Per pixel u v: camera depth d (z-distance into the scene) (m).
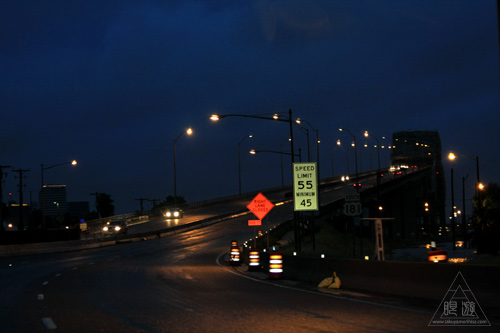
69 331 10.74
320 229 73.56
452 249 75.69
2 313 13.31
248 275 26.58
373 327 10.99
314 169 32.47
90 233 87.44
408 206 136.75
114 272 28.59
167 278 24.53
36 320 12.16
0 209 65.94
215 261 39.19
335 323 11.52
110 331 10.72
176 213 100.31
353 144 76.94
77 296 17.14
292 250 45.53
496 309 13.14
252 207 31.86
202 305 14.68
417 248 82.44
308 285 21.00
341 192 123.88
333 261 20.91
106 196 145.50
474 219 59.16
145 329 10.90
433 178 179.88
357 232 91.69
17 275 27.33
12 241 60.25
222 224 86.75
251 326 11.19
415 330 10.62
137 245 62.66
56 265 35.84
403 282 16.56
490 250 57.94
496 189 59.72
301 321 11.82
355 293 17.86
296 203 32.38
